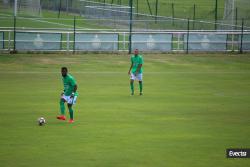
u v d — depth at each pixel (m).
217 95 103.62
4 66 135.12
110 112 84.56
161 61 149.38
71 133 69.75
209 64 148.75
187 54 161.25
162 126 74.94
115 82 117.94
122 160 58.00
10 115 80.75
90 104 91.25
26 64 138.50
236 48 171.75
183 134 70.31
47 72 129.62
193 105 92.25
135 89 109.44
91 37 156.88
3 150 61.28
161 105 91.69
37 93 101.50
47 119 78.25
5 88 106.88
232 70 142.00
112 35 158.50
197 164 57.12
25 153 60.16
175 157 59.50
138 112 85.00
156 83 118.06
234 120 80.00
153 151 61.78
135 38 160.62
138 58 101.25
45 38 154.12
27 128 72.25
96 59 147.50
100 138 67.38
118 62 144.75
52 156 59.12
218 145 64.94
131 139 67.12
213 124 76.94
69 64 140.50
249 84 119.31
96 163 56.81
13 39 159.00
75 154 60.00
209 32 167.00
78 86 111.25
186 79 124.94
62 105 76.62
